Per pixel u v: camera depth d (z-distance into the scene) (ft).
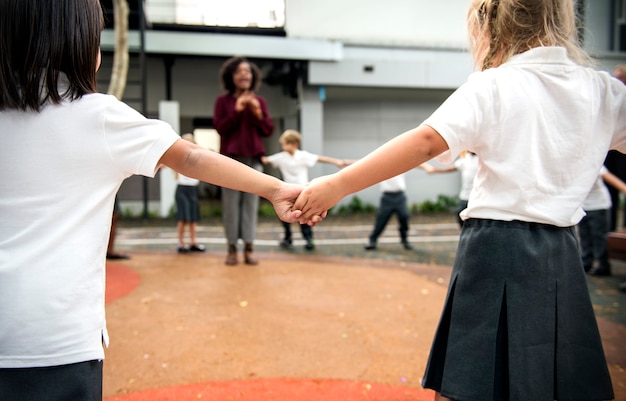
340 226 31.24
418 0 37.91
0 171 3.38
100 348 3.60
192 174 4.09
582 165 4.13
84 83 3.67
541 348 3.98
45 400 3.32
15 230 3.35
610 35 38.86
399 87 37.88
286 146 21.12
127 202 36.60
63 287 3.36
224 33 35.01
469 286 4.18
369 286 14.46
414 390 7.61
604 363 4.22
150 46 33.45
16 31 3.39
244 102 15.99
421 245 23.50
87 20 3.66
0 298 3.24
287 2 36.24
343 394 7.43
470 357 4.07
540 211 4.03
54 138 3.44
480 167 4.38
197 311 11.66
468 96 4.06
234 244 17.62
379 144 42.50
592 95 4.18
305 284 14.62
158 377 8.00
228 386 7.67
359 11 37.35
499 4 4.38
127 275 15.51
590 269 17.19
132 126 3.69
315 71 36.29
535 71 4.12
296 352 9.12
